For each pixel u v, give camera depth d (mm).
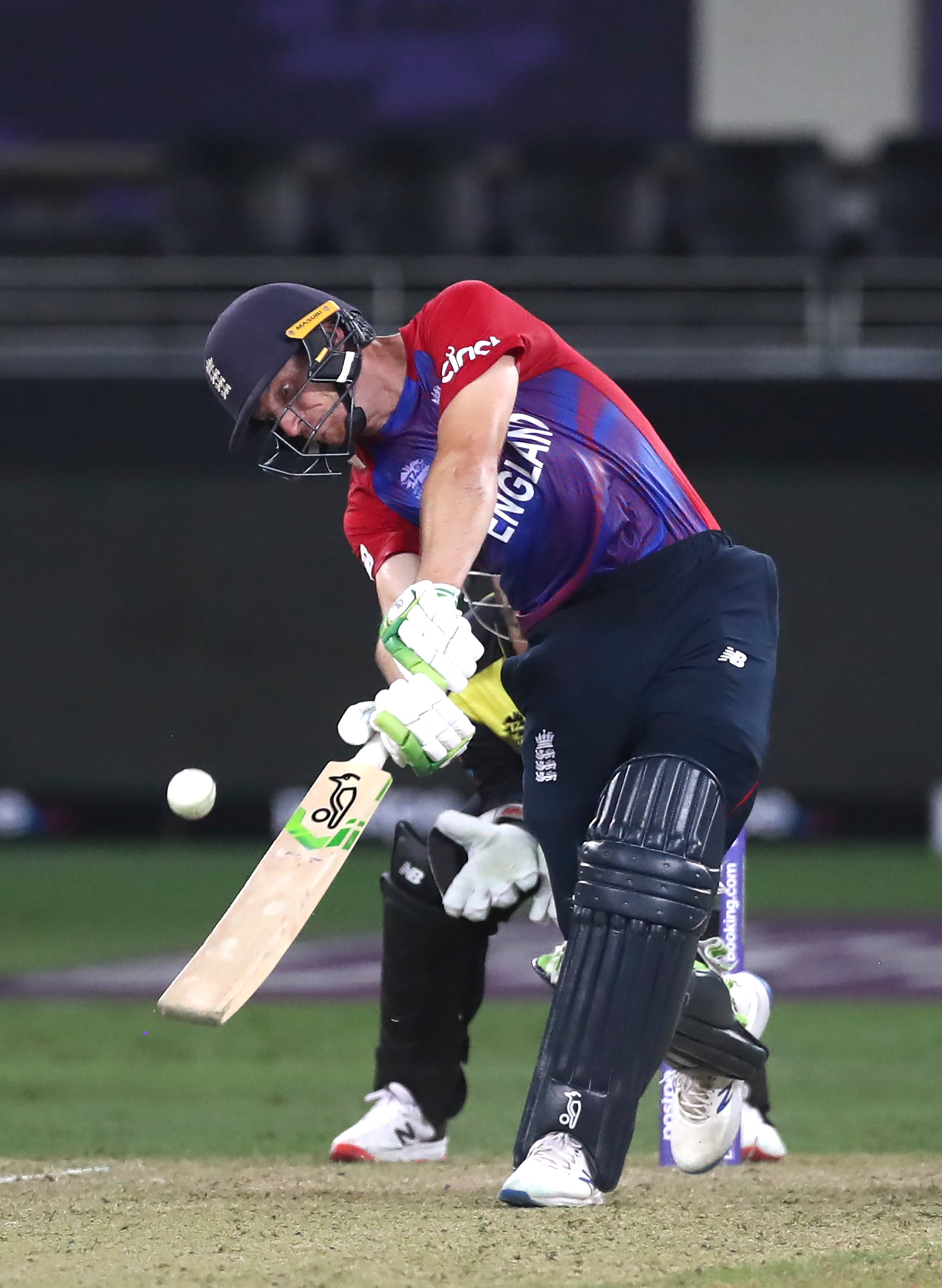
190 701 50562
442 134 54875
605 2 55000
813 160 51125
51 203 53094
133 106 54531
